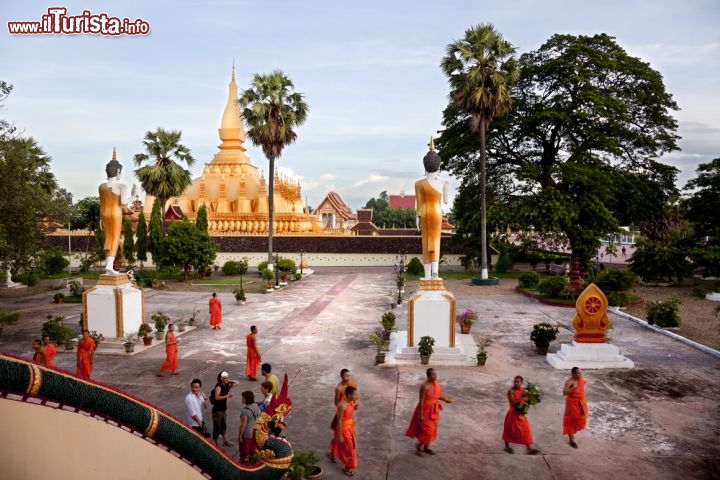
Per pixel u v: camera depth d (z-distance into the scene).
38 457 4.49
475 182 42.44
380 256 50.62
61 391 4.55
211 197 56.84
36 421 4.46
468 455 9.82
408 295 30.38
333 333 20.25
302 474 8.16
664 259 32.78
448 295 16.17
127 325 18.14
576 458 9.69
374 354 17.00
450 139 43.41
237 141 60.28
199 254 36.78
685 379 14.23
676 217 47.12
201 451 5.89
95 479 4.82
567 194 37.59
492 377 14.49
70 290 29.94
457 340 18.09
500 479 8.93
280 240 50.66
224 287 34.16
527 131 39.50
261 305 27.02
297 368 15.45
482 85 32.88
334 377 14.57
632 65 39.56
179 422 5.66
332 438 10.53
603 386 13.66
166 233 40.66
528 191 38.66
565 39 39.94
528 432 9.81
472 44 33.38
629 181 39.00
